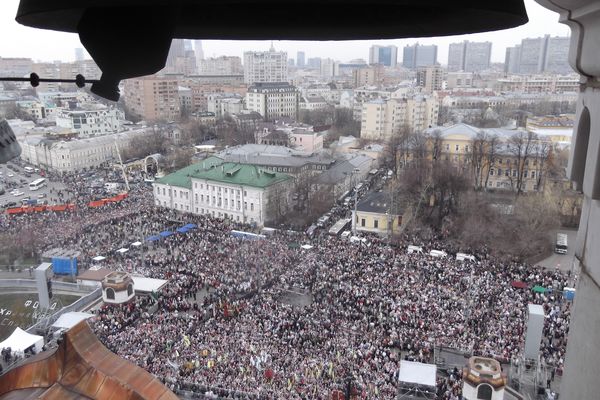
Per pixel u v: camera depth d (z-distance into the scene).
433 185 90.00
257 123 185.38
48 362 5.10
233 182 93.00
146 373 5.01
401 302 49.31
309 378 36.97
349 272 57.97
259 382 36.59
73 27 4.05
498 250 71.75
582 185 4.59
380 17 4.16
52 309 56.50
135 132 164.50
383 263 60.94
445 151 114.31
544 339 43.19
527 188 103.25
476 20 3.83
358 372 37.56
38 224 83.81
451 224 84.19
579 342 4.63
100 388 4.79
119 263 66.94
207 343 42.34
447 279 55.25
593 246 4.39
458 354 40.88
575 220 81.12
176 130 171.75
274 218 92.00
